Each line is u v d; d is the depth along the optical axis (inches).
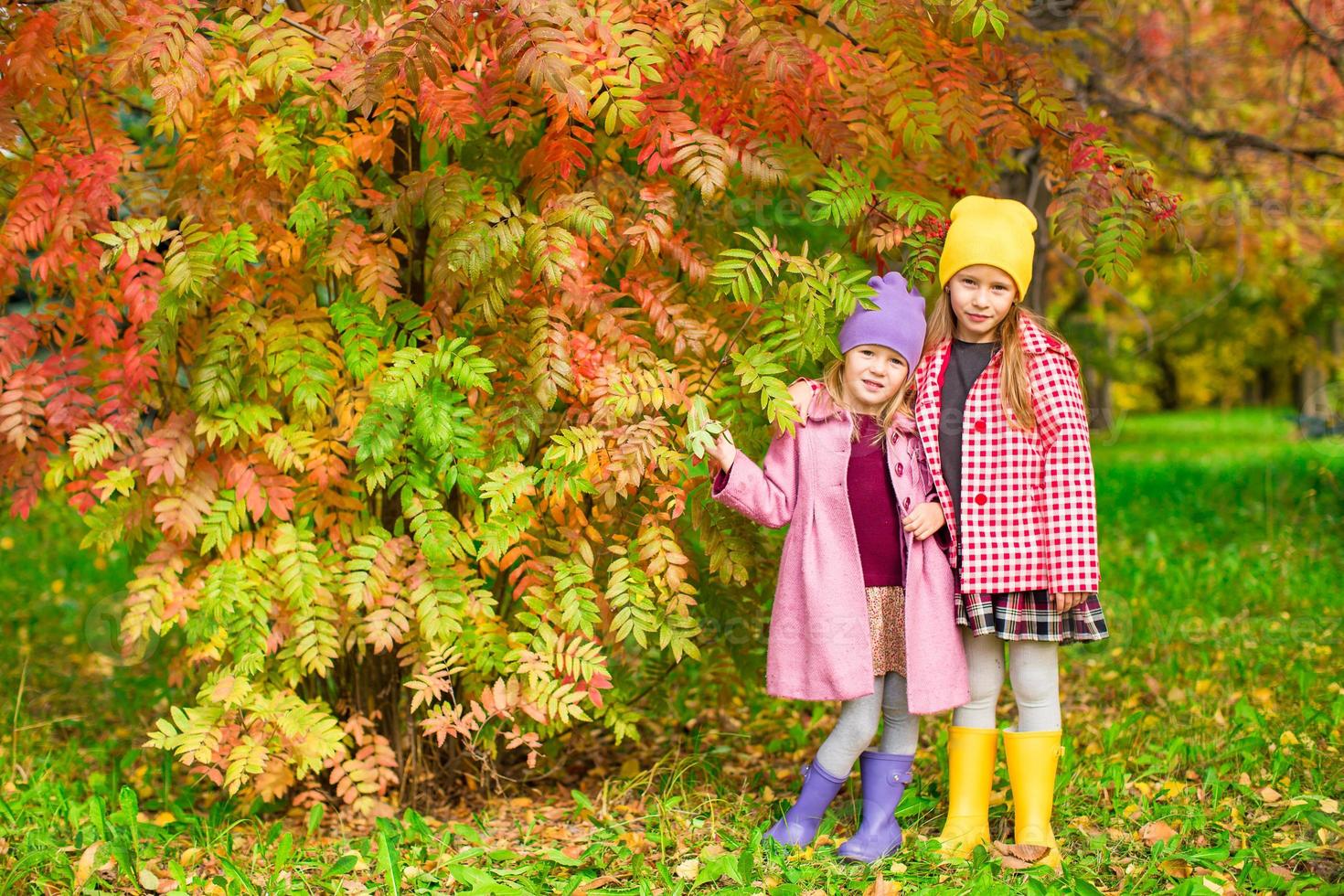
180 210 119.2
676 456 108.6
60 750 157.3
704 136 106.5
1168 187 295.1
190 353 125.5
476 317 113.3
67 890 106.7
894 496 111.9
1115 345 534.0
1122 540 284.5
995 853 111.0
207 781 144.7
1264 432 770.2
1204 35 285.6
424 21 94.7
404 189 112.3
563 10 95.6
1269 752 138.7
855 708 111.8
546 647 116.5
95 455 111.0
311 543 115.8
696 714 169.0
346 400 114.5
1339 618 198.8
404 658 121.3
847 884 105.8
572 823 127.8
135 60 100.7
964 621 110.5
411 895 106.7
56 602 238.4
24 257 110.0
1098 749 143.3
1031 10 199.5
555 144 109.2
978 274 109.9
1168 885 106.1
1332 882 106.0
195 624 117.6
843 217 111.2
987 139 133.0
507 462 112.8
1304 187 276.2
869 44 120.7
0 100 108.1
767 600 134.6
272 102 117.0
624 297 124.0
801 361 109.0
